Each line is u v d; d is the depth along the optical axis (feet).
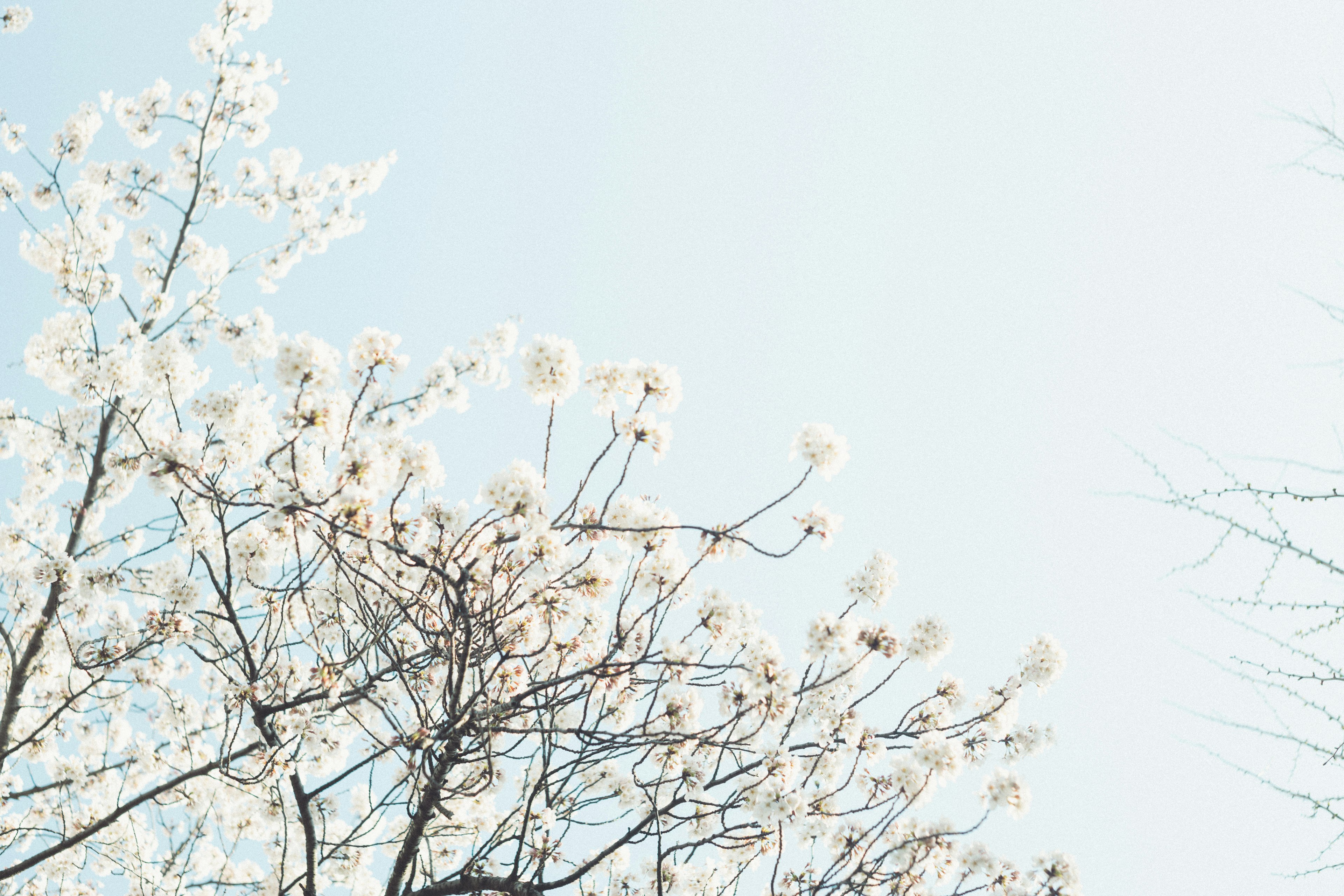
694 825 18.52
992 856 17.43
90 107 29.14
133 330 26.84
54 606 25.26
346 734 22.62
